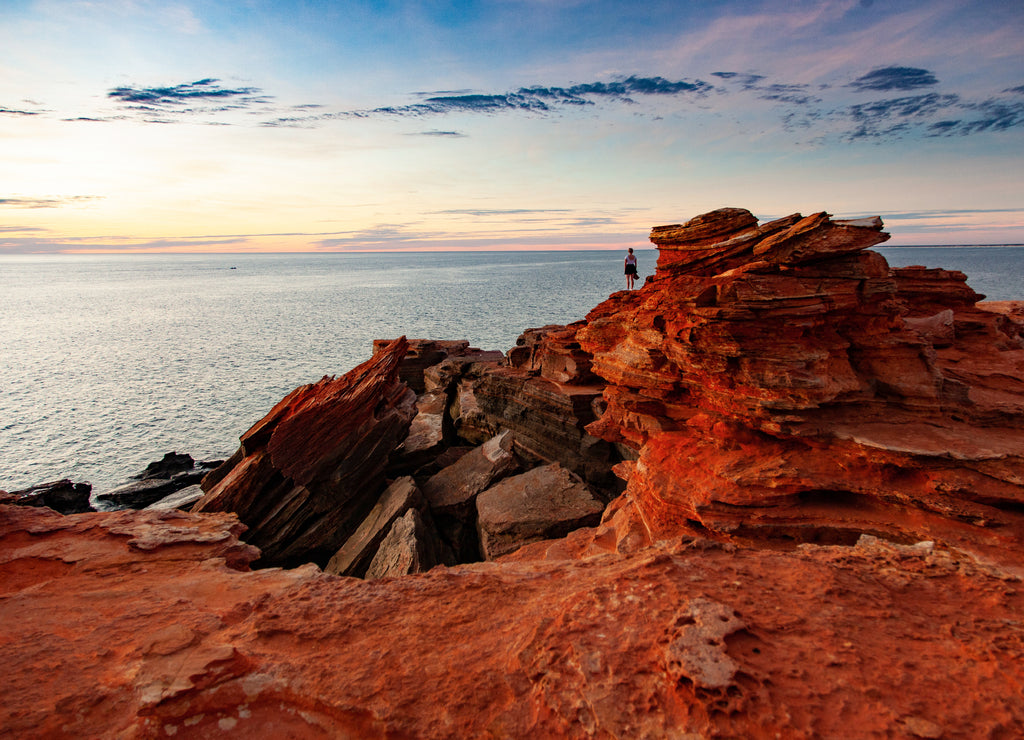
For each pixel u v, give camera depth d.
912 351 14.08
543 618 6.93
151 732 5.44
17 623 7.68
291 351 103.38
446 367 43.03
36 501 35.31
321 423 26.19
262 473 25.25
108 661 6.67
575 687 5.59
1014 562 10.45
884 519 12.55
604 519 20.36
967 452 11.90
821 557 8.70
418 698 5.81
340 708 5.71
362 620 7.51
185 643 6.79
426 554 23.02
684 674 5.29
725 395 15.10
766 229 15.93
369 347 106.00
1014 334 19.92
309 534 25.97
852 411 13.86
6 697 5.90
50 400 69.81
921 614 6.80
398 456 33.84
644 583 7.45
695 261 17.75
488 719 5.48
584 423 29.88
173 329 141.00
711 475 15.10
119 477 45.75
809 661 5.68
